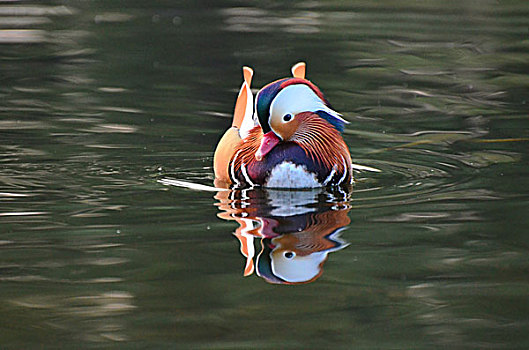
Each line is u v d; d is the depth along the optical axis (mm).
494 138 14484
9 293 8180
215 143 14328
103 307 7930
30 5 26484
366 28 23812
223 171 12125
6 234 9734
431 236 9734
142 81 18203
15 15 24906
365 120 15766
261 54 20656
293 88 11547
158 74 18797
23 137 14289
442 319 7750
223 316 7781
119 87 17719
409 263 8977
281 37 22609
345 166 11898
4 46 21125
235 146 12141
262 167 11680
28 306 7934
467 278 8609
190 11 26188
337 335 7430
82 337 7355
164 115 15883
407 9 26734
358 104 16797
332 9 26781
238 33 23094
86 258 9023
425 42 22188
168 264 8867
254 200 11109
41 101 16578
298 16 25609
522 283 8469
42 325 7582
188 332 7461
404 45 21828
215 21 24750
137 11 25969
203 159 13414
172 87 17797
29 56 20203
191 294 8195
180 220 10234
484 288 8383
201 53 20750
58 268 8758
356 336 7430
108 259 9000
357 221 10234
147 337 7355
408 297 8180
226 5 27344
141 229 9906
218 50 21109
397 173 12617
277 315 7801
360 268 8844
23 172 12398
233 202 11016
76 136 14469
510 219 10305
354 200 11148
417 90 17828
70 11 25641
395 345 7277
